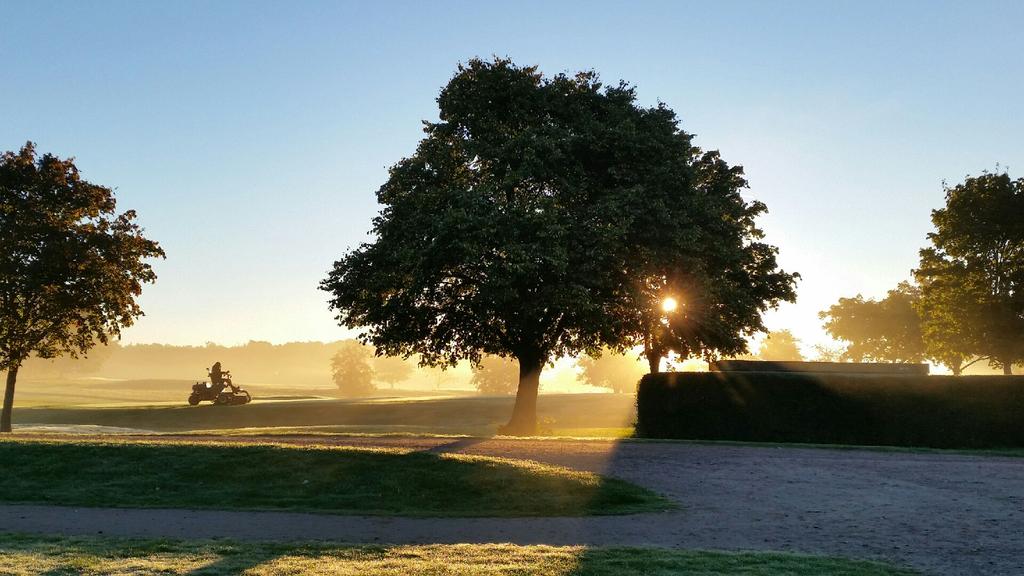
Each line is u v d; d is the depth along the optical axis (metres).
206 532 13.30
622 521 14.27
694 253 32.56
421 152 33.00
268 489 17.25
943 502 15.81
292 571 9.44
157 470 18.66
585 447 23.97
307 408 62.59
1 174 35.78
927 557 11.16
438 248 28.45
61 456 19.83
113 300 37.47
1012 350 48.16
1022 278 47.75
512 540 12.62
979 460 22.38
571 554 10.62
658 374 31.17
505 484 16.94
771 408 29.58
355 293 32.25
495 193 29.97
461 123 33.31
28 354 37.72
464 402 66.81
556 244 27.95
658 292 33.12
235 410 62.03
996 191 49.00
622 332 32.81
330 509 15.66
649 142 31.22
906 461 21.95
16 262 35.12
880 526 13.52
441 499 16.30
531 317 31.20
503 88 32.97
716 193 39.72
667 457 22.06
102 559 10.25
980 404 28.36
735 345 35.91
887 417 28.78
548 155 30.12
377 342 33.75
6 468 19.02
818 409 29.28
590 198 31.64
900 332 84.31
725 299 34.78
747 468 20.28
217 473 18.36
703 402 30.25
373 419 58.28
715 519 14.34
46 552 10.81
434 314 32.72
